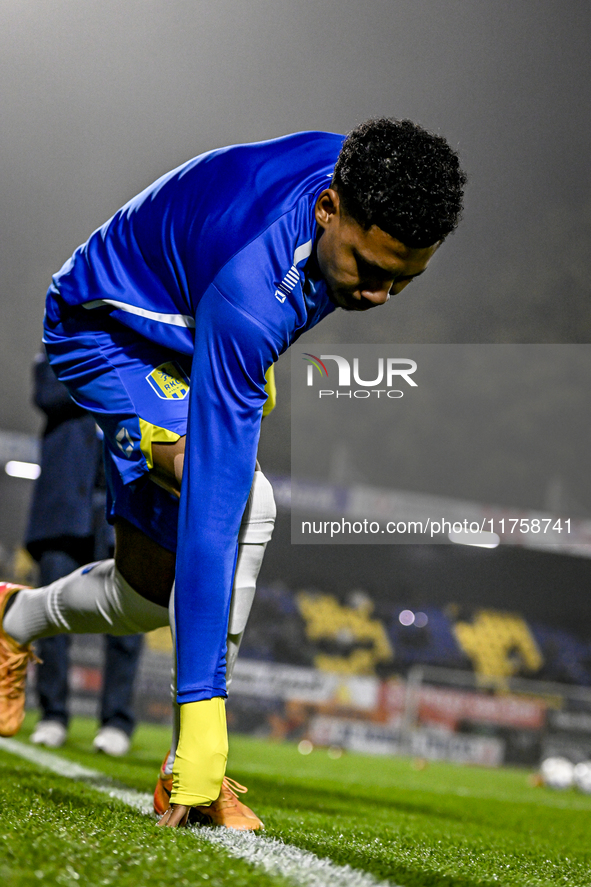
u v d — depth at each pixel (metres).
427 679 14.38
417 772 8.75
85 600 2.16
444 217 1.48
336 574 20.55
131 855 1.15
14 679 2.37
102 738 4.86
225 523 1.60
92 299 1.88
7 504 18.61
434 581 21.03
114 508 1.99
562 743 14.41
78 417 4.46
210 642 1.60
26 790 2.04
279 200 1.66
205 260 1.68
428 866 1.55
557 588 21.30
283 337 1.64
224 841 1.45
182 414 1.83
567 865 2.01
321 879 1.18
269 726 13.88
